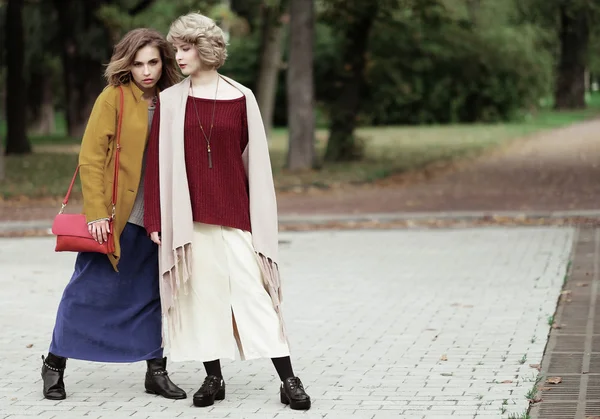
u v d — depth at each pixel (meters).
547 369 6.77
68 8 43.91
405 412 5.78
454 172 25.67
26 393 6.39
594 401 5.95
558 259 11.77
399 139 40.94
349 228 15.68
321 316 8.86
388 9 28.77
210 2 29.75
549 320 8.29
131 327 6.16
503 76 51.69
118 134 6.07
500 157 30.27
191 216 5.83
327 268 11.66
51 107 56.44
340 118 29.55
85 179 6.02
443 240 13.88
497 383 6.40
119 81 6.13
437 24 29.97
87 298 6.11
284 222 16.27
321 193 21.39
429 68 50.41
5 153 35.00
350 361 7.15
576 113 60.53
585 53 60.94
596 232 14.17
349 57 29.44
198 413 5.86
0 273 11.65
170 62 6.20
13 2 34.81
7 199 20.59
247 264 5.91
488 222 15.71
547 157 29.48
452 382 6.46
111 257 6.04
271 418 5.72
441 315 8.76
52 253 13.49
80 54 40.72
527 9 29.28
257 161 5.96
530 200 18.50
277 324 5.92
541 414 5.71
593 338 7.68
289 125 26.33
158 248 6.12
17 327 8.59
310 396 6.21
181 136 5.85
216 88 5.98
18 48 34.81
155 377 6.27
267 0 27.91
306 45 26.00
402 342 7.73
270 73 36.59
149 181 5.92
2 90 60.69
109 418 5.78
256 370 6.97
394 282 10.56
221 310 5.91
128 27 31.19
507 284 10.23
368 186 22.72
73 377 6.83
